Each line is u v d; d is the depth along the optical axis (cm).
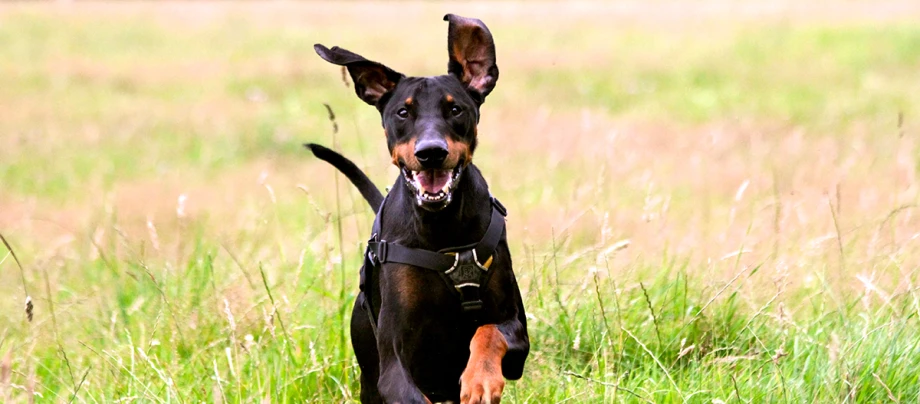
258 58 2662
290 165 1605
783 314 641
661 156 1477
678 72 2370
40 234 1184
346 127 1900
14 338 781
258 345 656
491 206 578
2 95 2183
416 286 560
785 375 619
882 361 609
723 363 654
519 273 769
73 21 3291
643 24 3161
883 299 674
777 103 1991
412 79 600
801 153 1424
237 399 618
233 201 1301
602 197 1012
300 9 3741
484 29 609
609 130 1703
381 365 570
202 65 2562
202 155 1673
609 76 2331
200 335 728
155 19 3400
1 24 3180
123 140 1786
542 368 679
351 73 623
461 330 570
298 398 651
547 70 2406
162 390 647
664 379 643
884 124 1716
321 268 812
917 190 1069
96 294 825
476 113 598
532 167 1409
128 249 848
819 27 2909
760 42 2741
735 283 737
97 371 695
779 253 823
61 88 2273
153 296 794
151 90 2280
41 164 1605
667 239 859
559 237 861
